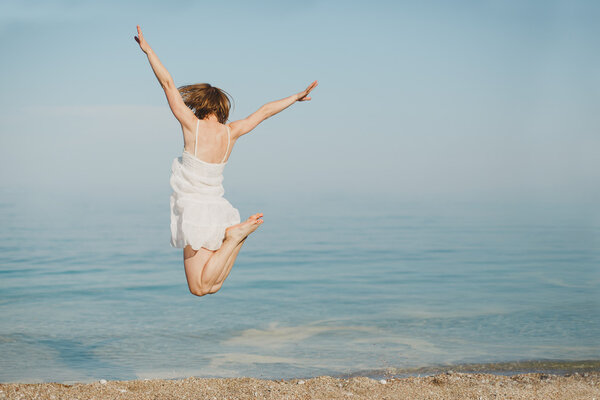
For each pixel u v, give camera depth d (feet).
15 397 15.79
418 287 55.26
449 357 27.48
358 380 19.98
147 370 25.49
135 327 35.47
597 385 20.30
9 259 78.74
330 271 69.00
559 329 34.40
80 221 180.34
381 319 38.45
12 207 279.08
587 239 120.26
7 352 28.43
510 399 17.72
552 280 59.62
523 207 322.96
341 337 32.60
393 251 96.02
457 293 51.01
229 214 14.83
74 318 38.34
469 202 402.93
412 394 18.22
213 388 18.40
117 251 91.91
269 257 86.79
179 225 14.39
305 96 15.83
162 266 72.28
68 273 64.69
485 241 116.16
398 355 28.07
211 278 14.21
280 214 241.76
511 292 51.29
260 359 27.55
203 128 14.23
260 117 15.17
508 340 31.37
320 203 364.99
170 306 43.80
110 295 49.16
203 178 14.24
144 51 13.82
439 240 119.24
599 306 42.80
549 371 24.45
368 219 207.10
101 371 25.17
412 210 282.77
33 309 41.93
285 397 17.24
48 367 25.67
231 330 34.68
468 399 17.66
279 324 36.76
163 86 14.08
